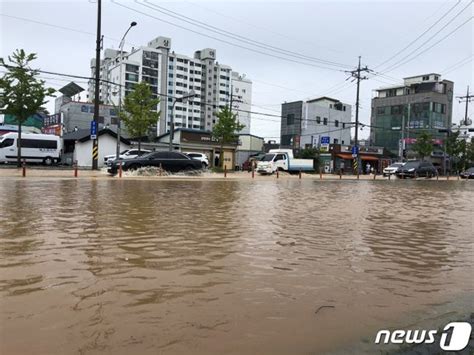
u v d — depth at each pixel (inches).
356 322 161.0
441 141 3006.9
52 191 591.8
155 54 4151.1
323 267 235.8
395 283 212.1
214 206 490.6
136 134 1438.2
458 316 171.2
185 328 148.8
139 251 256.4
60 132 1977.1
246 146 2898.6
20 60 1143.0
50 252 246.7
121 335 141.3
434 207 581.3
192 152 1707.7
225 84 4751.5
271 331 149.6
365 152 2598.4
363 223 405.1
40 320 151.0
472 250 295.4
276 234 327.6
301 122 3289.9
